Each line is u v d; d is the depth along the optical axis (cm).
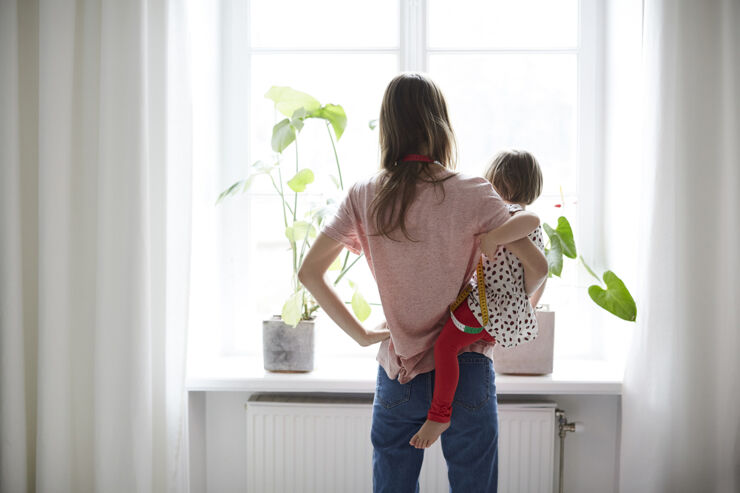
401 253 124
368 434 183
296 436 184
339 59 207
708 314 163
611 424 193
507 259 130
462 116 207
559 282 207
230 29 205
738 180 161
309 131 207
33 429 170
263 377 178
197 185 184
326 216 172
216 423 197
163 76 161
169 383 167
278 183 208
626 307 165
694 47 161
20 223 161
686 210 162
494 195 122
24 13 164
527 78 206
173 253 166
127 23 156
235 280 209
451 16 206
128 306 158
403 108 127
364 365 195
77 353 164
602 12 203
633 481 169
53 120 157
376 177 129
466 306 125
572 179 207
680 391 164
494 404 130
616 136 195
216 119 202
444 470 184
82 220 163
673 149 161
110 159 157
